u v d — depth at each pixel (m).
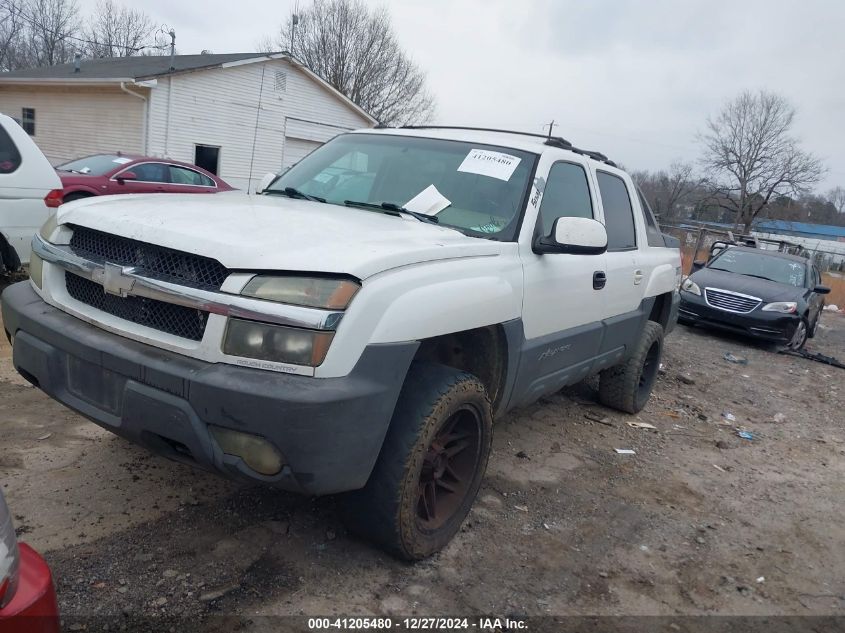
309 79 22.83
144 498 3.35
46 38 38.72
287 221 2.97
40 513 3.10
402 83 40.22
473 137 4.16
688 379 7.76
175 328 2.59
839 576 3.61
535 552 3.41
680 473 4.79
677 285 6.14
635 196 5.41
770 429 6.29
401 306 2.64
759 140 45.75
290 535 3.20
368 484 2.85
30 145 6.72
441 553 3.26
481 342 3.50
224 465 2.46
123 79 18.12
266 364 2.40
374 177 4.00
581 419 5.65
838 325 16.72
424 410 2.87
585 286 4.20
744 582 3.42
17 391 4.47
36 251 3.12
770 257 12.82
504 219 3.63
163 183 12.28
